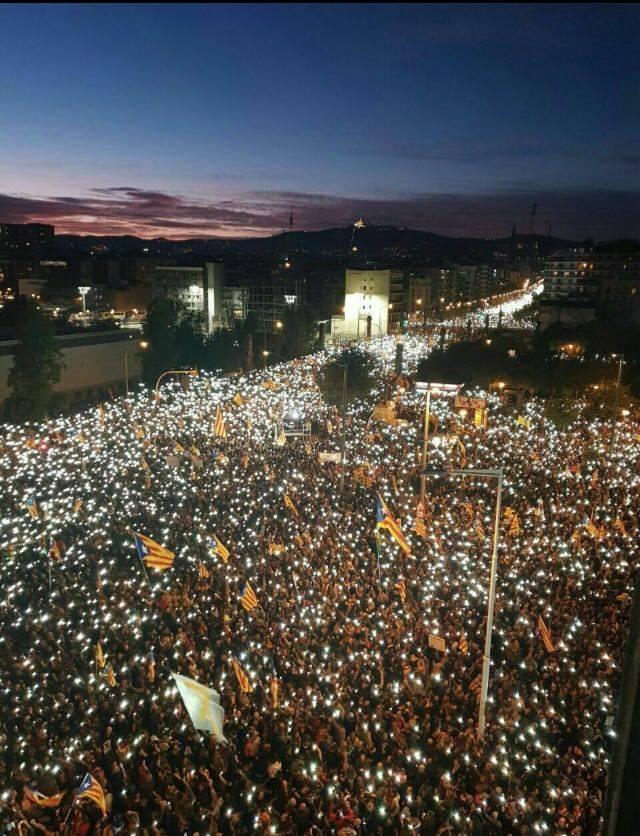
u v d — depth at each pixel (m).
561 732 17.98
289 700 18.55
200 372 74.25
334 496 34.09
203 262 161.88
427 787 15.43
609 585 25.25
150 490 35.78
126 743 16.69
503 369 63.50
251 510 32.34
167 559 20.58
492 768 15.79
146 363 70.31
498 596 24.83
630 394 51.34
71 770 15.69
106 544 28.50
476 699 18.73
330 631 22.09
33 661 20.05
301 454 42.22
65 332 74.31
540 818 14.59
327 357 71.88
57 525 30.58
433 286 178.62
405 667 19.66
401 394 58.62
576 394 53.72
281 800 15.46
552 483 36.88
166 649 20.70
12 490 34.12
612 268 130.38
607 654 19.91
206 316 132.12
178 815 14.62
